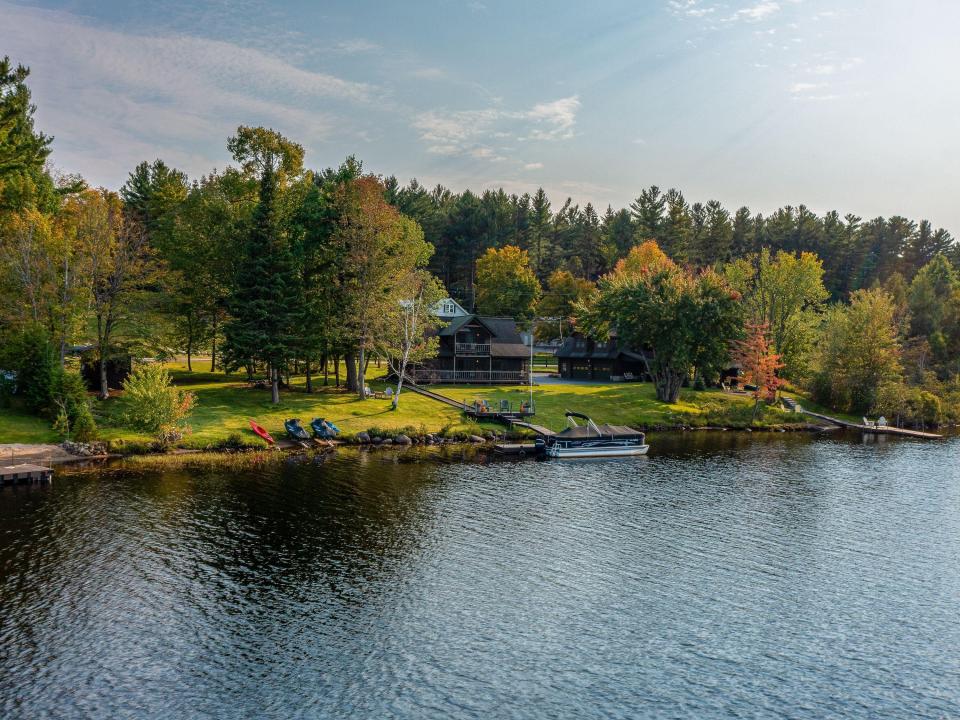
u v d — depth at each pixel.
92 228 62.19
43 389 56.78
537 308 150.38
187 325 78.31
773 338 92.75
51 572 31.56
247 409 67.38
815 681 24.61
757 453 65.00
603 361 106.88
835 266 170.75
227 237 71.31
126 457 53.59
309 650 25.80
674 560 35.72
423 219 151.00
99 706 22.08
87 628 26.78
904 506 46.41
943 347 110.12
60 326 59.22
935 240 173.38
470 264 158.75
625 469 56.78
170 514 40.00
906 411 85.56
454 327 91.25
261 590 30.59
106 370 69.56
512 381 92.94
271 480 48.28
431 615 28.86
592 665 25.33
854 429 83.06
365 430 64.88
